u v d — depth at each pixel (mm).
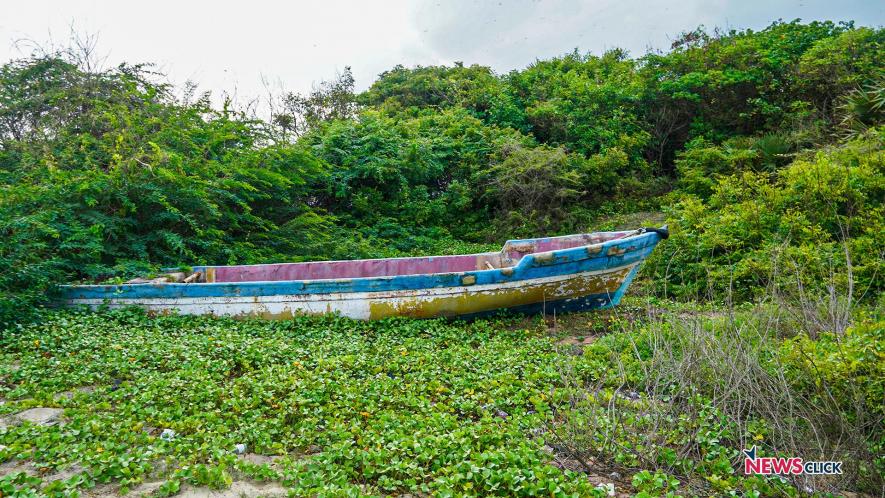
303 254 13016
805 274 8133
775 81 17469
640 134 18109
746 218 10391
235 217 12188
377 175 15961
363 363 6680
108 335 7582
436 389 6078
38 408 5445
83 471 4219
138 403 5453
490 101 20594
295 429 5145
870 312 6043
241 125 13812
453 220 17516
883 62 15758
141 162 10641
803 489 4086
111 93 13672
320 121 18531
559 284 8969
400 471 4336
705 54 19312
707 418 4883
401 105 23062
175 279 9742
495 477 4156
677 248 10477
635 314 8750
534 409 5703
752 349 5246
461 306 8844
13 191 9688
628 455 4590
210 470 4199
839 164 10961
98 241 9711
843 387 4727
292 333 8117
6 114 13922
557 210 16688
